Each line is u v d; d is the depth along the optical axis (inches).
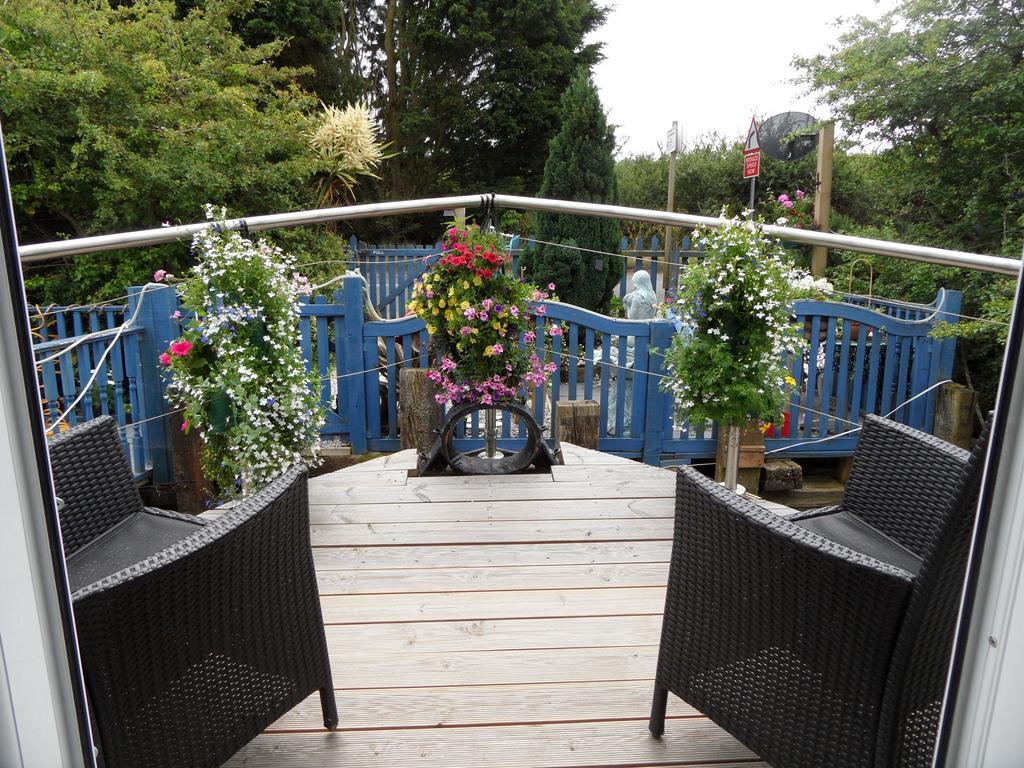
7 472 27.3
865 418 68.1
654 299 217.5
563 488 108.7
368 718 58.9
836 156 258.4
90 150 244.8
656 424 152.9
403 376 148.6
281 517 49.9
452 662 66.4
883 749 40.3
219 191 266.8
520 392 119.2
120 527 65.3
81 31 244.2
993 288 169.6
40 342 123.0
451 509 100.9
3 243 25.8
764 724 47.1
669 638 54.6
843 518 67.4
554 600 77.4
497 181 591.8
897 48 194.5
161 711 42.2
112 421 66.4
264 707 49.9
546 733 57.3
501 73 553.3
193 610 43.4
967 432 155.9
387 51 557.0
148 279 249.6
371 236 543.2
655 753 55.2
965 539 36.8
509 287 112.0
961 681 32.0
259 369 98.7
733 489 109.0
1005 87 171.2
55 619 29.6
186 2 406.9
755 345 101.9
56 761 30.7
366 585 80.4
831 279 229.3
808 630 43.5
